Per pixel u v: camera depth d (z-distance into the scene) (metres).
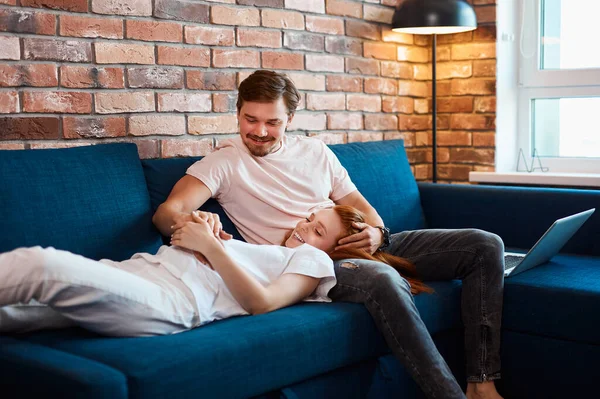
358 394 2.10
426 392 2.06
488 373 2.40
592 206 2.87
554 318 2.36
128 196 2.28
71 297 1.68
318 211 2.39
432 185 3.30
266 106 2.43
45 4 2.35
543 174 3.40
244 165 2.50
